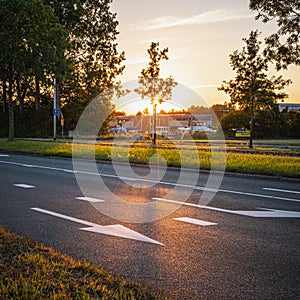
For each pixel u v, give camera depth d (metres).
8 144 33.12
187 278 5.08
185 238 6.88
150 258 5.84
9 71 36.44
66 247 6.34
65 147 28.80
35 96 62.62
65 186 12.72
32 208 9.27
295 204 10.01
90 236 6.97
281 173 15.25
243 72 34.50
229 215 8.69
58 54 34.28
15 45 32.78
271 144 41.84
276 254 6.05
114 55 55.62
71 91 56.44
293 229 7.50
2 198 10.54
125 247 6.36
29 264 5.04
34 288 4.20
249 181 14.45
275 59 20.88
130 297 4.22
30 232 7.20
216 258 5.85
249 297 4.53
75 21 49.88
